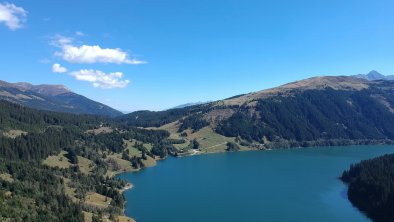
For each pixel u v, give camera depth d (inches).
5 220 7283.5
